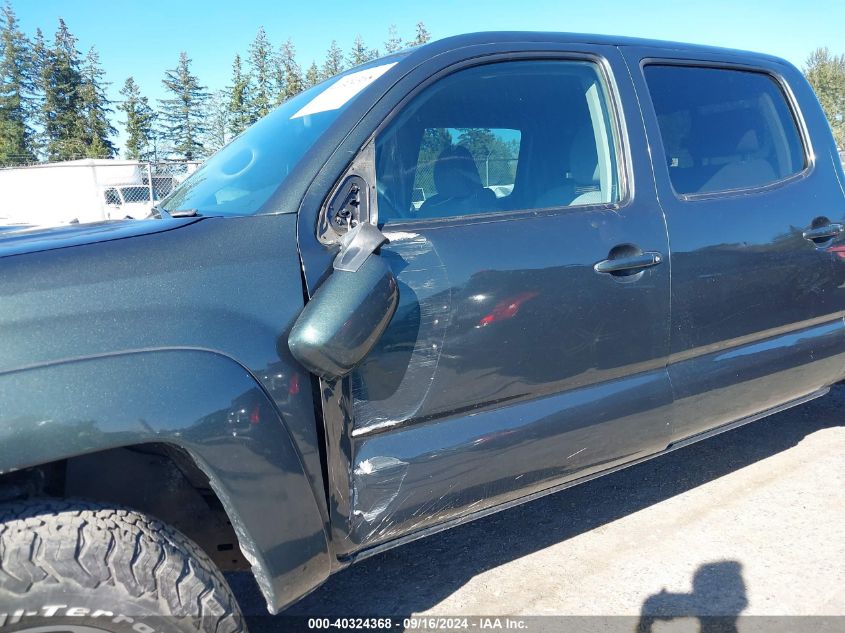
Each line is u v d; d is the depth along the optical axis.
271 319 1.58
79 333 1.37
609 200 2.31
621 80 2.37
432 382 1.84
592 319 2.11
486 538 2.80
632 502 3.03
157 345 1.42
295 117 2.28
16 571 1.26
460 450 1.87
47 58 64.62
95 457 1.65
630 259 2.17
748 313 2.53
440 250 1.86
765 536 2.68
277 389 1.56
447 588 2.45
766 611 2.23
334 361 1.55
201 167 2.66
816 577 2.39
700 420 2.46
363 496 1.74
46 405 1.29
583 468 2.18
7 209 18.58
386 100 1.93
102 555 1.33
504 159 2.22
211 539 1.87
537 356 2.01
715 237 2.41
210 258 1.57
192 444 1.41
